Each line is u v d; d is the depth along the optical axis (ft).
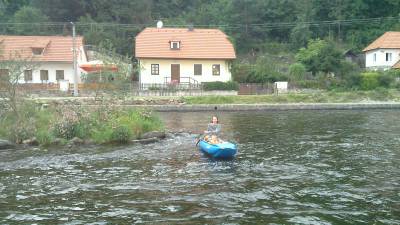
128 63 97.25
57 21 267.18
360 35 268.00
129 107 84.64
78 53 176.65
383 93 156.97
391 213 33.37
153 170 49.44
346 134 78.02
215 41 179.42
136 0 277.03
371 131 82.07
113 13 271.28
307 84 166.09
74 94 146.00
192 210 34.32
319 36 279.28
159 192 39.86
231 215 32.99
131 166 51.72
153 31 183.73
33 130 70.03
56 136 69.87
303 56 210.79
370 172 47.24
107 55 91.56
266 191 39.86
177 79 173.06
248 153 59.72
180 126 94.02
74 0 267.18
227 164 52.47
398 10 278.46
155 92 155.53
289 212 33.63
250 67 179.01
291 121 102.47
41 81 171.73
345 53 238.07
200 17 282.97
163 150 63.00
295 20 284.61
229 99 147.54
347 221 31.53
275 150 61.82
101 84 80.59
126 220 32.07
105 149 63.82
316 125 93.30
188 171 48.75
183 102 143.43
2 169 50.14
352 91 162.20
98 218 32.63
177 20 282.15
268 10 281.33
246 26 272.72
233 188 41.09
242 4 274.98
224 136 76.89
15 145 66.54
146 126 76.74
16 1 292.40
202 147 60.08
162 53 172.04
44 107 80.02
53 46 177.58
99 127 72.64
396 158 55.06
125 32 256.32
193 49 175.11
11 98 72.84
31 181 44.47
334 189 40.34
